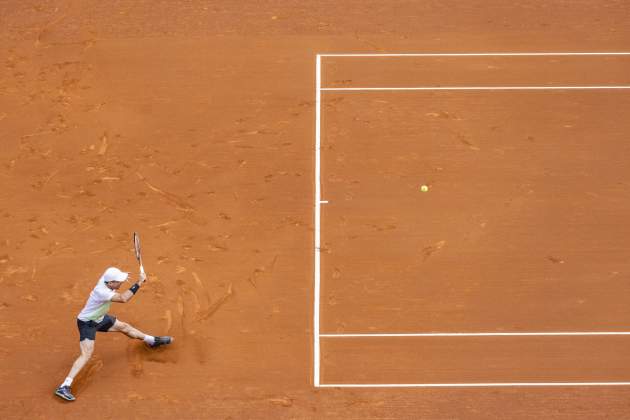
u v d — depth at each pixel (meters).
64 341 29.23
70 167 36.31
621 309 29.78
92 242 32.84
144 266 31.77
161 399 27.28
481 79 40.09
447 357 28.41
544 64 40.91
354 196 34.44
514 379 27.70
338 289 30.72
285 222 33.41
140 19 44.88
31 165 36.47
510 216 33.34
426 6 45.41
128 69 41.53
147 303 30.31
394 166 35.72
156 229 33.31
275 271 31.44
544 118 37.84
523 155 36.00
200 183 35.28
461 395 27.28
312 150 36.66
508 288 30.61
